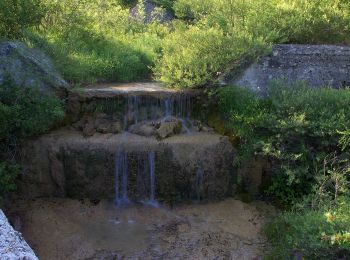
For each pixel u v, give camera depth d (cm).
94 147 796
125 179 809
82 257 673
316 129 771
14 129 775
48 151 793
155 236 725
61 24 1092
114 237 720
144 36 1244
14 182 783
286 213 718
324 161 727
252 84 920
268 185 820
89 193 806
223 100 880
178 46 1000
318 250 571
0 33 925
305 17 1048
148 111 900
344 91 854
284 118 802
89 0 1285
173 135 856
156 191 814
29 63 841
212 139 828
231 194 823
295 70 935
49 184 804
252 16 1053
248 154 803
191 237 723
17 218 740
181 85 912
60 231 727
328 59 941
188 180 808
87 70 980
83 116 877
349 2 1105
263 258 670
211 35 960
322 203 675
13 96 780
